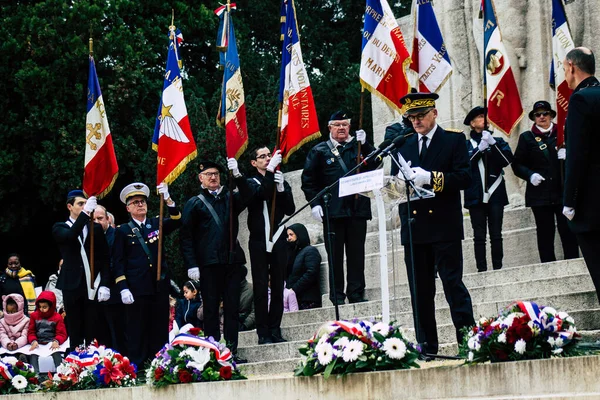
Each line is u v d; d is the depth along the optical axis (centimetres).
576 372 1302
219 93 4525
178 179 3872
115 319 2306
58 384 2022
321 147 2481
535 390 1334
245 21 5484
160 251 2286
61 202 4694
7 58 4550
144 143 4762
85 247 2316
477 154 2534
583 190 1494
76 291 2295
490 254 2703
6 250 4950
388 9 2238
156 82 4819
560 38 2433
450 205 1802
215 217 2320
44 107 4500
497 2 2909
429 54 2341
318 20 5566
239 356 2342
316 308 2512
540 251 2469
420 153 1827
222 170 2384
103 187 2409
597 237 1495
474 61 2997
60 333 2589
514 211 2745
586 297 1981
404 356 1520
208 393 1741
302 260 2764
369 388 1500
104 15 4719
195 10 5047
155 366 1855
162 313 2298
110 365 2000
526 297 2166
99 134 2414
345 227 2483
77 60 4538
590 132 1487
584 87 1532
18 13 4609
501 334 1397
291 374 1983
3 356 2573
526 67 2889
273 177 2375
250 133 4119
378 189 1725
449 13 3028
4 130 4519
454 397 1411
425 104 1812
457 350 1891
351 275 2488
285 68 2380
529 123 2869
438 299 2312
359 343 1527
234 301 2320
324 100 5166
